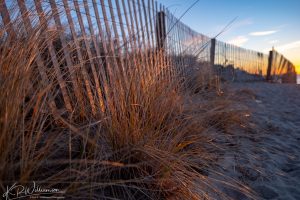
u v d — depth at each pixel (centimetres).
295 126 346
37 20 141
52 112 135
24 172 100
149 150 144
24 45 127
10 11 139
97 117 173
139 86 193
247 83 1020
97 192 128
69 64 207
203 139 205
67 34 223
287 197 165
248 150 233
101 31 258
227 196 158
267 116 379
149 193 140
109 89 202
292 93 769
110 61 246
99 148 145
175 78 241
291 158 229
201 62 389
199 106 263
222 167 194
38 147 128
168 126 188
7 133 102
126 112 169
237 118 297
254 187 175
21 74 115
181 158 158
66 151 140
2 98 105
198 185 151
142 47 308
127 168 144
